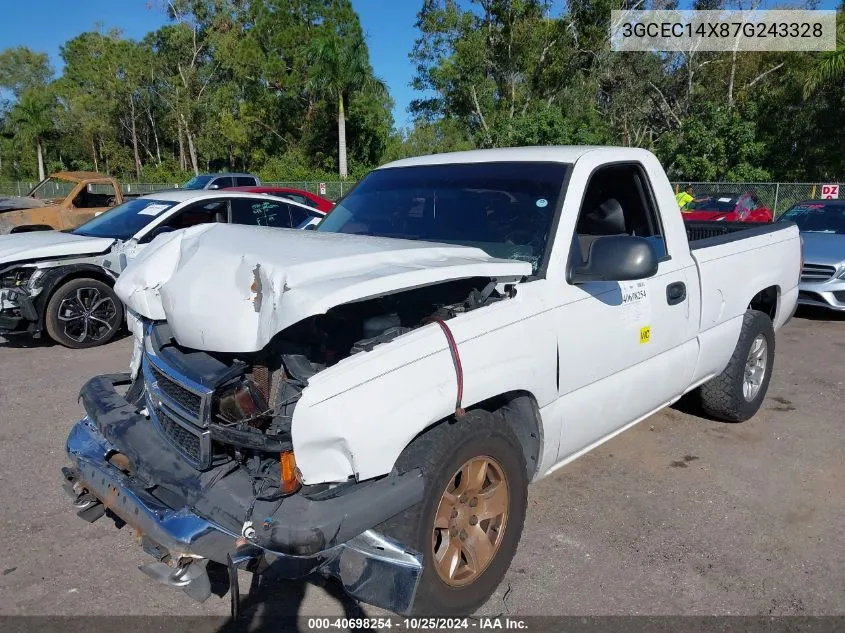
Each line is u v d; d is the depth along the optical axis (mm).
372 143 47688
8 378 6590
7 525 3828
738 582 3346
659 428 5305
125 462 3082
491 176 3902
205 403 2631
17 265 7398
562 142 32312
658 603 3180
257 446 2484
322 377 2455
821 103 27594
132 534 3742
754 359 5312
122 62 57188
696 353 4434
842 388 6348
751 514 4004
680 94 39094
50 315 7547
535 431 3289
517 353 3033
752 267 5008
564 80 39844
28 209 12672
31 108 58906
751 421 5469
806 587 3309
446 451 2738
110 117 60000
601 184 4125
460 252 3133
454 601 2883
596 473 4531
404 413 2566
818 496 4230
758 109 30016
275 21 46781
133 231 8117
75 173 13812
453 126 46781
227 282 2705
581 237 4227
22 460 4664
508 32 38844
